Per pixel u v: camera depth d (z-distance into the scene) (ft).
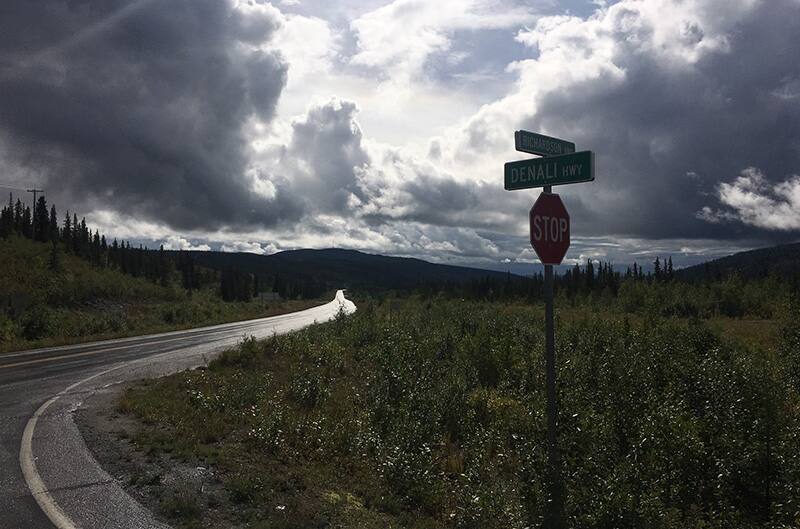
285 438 28.91
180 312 161.17
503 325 72.49
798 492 23.91
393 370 46.85
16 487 20.26
